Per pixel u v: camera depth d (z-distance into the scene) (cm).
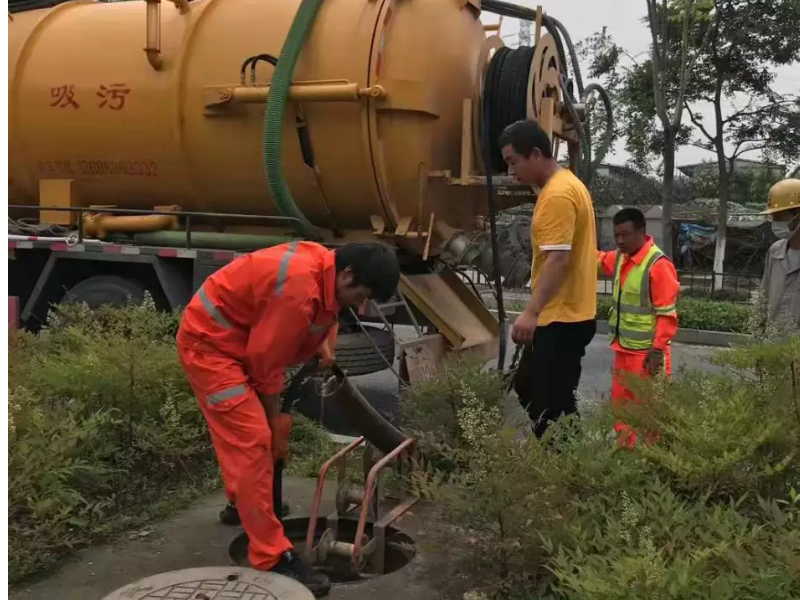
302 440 510
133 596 268
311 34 641
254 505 308
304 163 655
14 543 327
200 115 691
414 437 400
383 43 628
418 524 373
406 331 702
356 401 363
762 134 1847
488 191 630
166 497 416
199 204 730
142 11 750
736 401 306
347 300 309
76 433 374
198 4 717
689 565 214
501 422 375
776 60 1675
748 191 2983
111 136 731
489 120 648
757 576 209
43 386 442
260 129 674
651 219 2561
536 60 648
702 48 1642
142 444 423
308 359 341
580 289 425
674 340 1161
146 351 471
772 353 349
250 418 312
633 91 1856
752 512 271
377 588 315
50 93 749
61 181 765
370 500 357
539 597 265
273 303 300
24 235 769
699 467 278
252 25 682
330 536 341
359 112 629
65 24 768
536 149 416
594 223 434
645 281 464
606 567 225
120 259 730
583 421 327
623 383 356
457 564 303
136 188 743
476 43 679
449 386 429
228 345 318
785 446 292
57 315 623
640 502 274
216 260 697
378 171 637
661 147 1895
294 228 687
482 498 275
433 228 665
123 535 370
